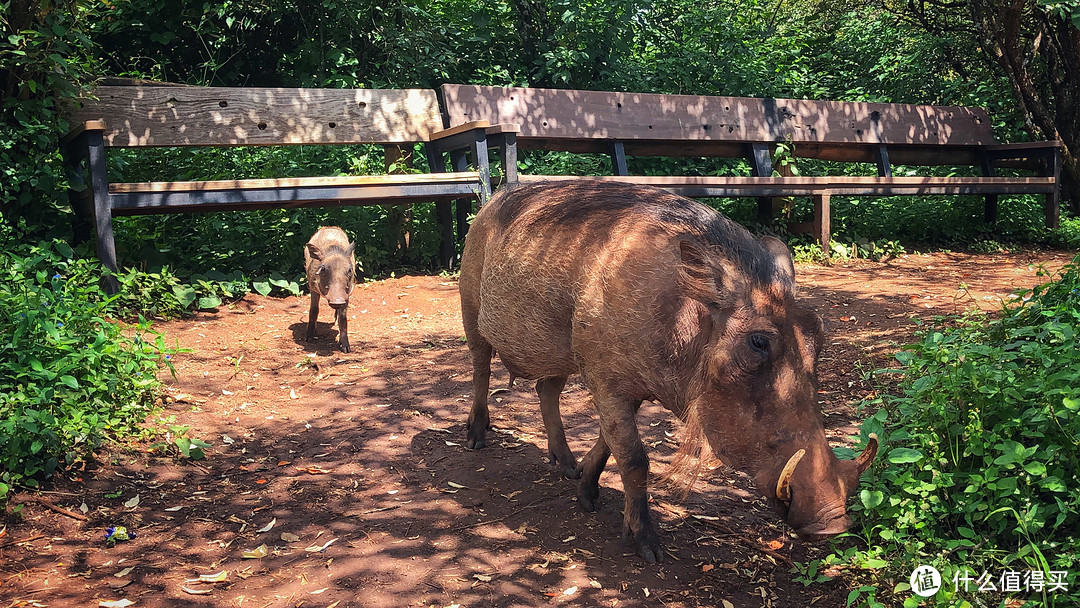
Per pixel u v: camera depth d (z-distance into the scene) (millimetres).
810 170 12836
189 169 9289
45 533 3865
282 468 4652
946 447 3742
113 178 8758
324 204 8422
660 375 3404
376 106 9469
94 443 4500
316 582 3520
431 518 4078
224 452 4836
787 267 3324
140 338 5430
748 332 3035
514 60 12945
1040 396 3625
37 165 7559
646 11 13742
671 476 3264
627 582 3498
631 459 3623
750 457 3014
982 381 3730
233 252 8492
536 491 4371
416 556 3725
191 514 4113
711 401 3100
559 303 3787
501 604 3355
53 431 4340
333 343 6902
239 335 6977
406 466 4688
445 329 7336
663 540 3846
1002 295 7875
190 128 8539
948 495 3576
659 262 3420
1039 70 13648
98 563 3646
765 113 11398
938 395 3775
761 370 3004
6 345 4684
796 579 3434
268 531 3955
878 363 5914
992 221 12039
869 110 12031
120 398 4961
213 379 5949
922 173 13734
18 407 4375
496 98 10047
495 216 4391
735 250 3283
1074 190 12930
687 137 10914
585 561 3670
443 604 3357
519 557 3715
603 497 4293
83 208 7691
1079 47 12594
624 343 3469
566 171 11297
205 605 3340
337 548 3793
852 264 10016
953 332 5125
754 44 14547
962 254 10805
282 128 8977
